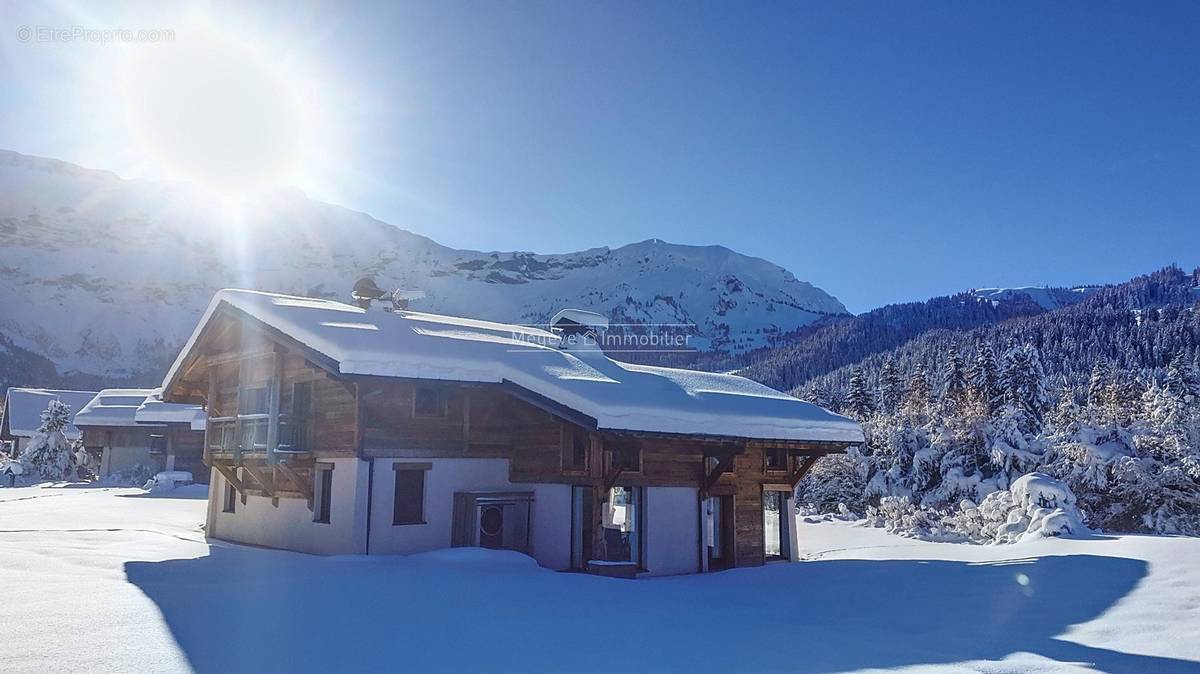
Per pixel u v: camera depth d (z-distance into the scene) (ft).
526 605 34.14
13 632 24.75
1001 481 97.14
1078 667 24.07
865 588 43.86
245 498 62.49
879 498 109.60
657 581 46.96
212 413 65.31
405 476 52.85
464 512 54.29
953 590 42.14
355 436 50.34
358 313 59.31
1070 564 47.88
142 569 40.29
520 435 57.52
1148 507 84.69
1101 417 100.42
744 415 56.80
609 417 48.14
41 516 72.43
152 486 128.36
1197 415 93.56
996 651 26.66
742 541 61.21
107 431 158.40
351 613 30.17
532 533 55.62
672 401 54.29
